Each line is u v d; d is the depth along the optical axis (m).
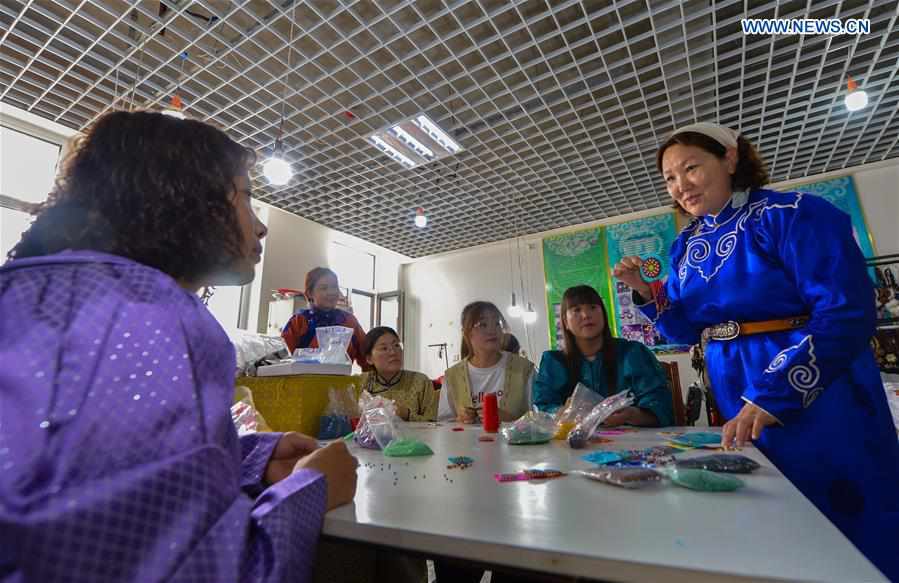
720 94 2.77
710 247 1.02
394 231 5.00
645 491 0.48
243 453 0.61
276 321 3.91
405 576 0.86
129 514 0.26
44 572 0.23
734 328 0.95
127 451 0.28
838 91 2.73
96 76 2.44
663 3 2.14
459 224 4.82
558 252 4.97
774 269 0.89
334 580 0.73
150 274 0.37
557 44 2.40
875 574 0.27
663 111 2.97
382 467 0.69
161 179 0.43
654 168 3.71
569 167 3.65
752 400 0.75
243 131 3.04
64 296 0.32
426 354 5.61
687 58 2.43
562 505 0.44
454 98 2.79
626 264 1.27
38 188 2.86
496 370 1.99
